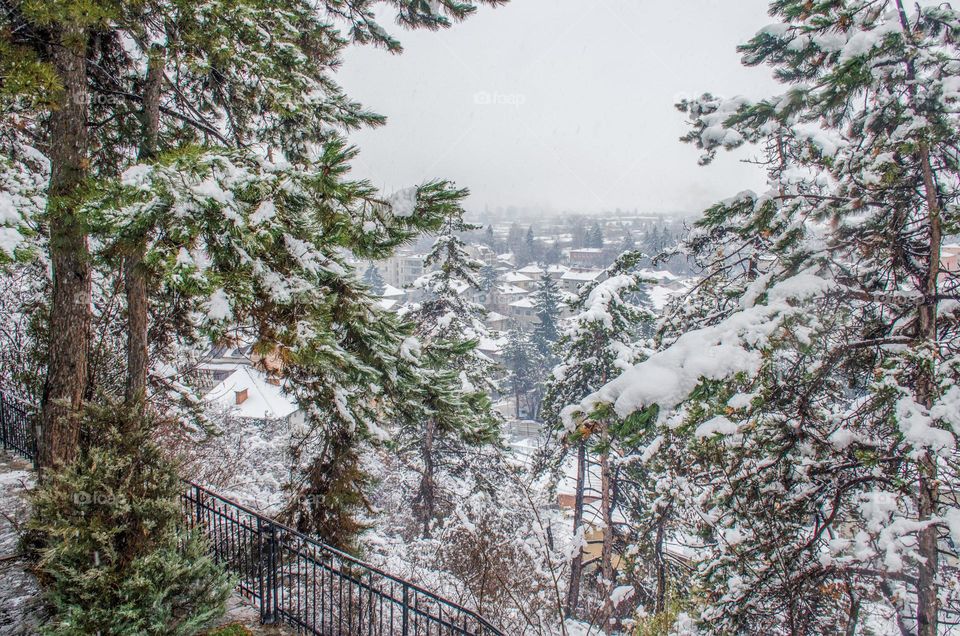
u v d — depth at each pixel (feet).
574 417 15.39
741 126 25.17
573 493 89.45
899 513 23.89
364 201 15.94
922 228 24.16
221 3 20.34
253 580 22.54
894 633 28.04
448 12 27.40
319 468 30.53
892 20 19.60
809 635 25.08
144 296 28.37
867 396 25.41
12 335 39.09
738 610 25.20
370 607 19.74
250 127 31.37
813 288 19.30
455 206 15.62
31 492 17.70
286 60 24.48
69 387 23.22
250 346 18.47
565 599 53.78
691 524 33.50
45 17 17.25
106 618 16.11
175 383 41.14
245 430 66.44
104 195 13.50
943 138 20.03
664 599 33.24
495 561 35.53
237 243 14.44
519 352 187.73
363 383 24.57
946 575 23.47
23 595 20.12
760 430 23.93
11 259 14.69
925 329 23.20
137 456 18.25
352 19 29.99
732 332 17.20
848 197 22.40
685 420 16.53
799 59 22.38
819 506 24.97
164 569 17.46
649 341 52.85
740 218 31.40
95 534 16.46
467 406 27.84
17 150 26.73
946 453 20.52
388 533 59.72
